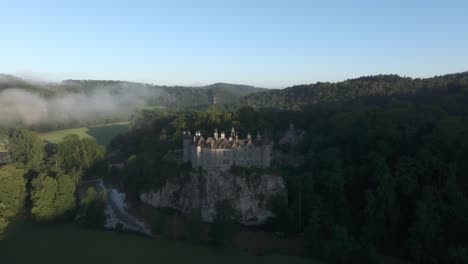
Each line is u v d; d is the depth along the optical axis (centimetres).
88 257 11919
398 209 13575
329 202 14525
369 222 13275
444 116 17588
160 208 15788
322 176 15162
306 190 14562
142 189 16888
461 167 14225
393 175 14712
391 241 13238
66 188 14938
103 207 15112
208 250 12781
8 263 11369
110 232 14050
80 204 15775
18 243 12862
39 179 15112
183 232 13738
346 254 11900
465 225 12181
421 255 11825
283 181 14888
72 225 14612
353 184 15225
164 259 11981
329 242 12350
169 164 16738
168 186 15738
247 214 14475
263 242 13288
